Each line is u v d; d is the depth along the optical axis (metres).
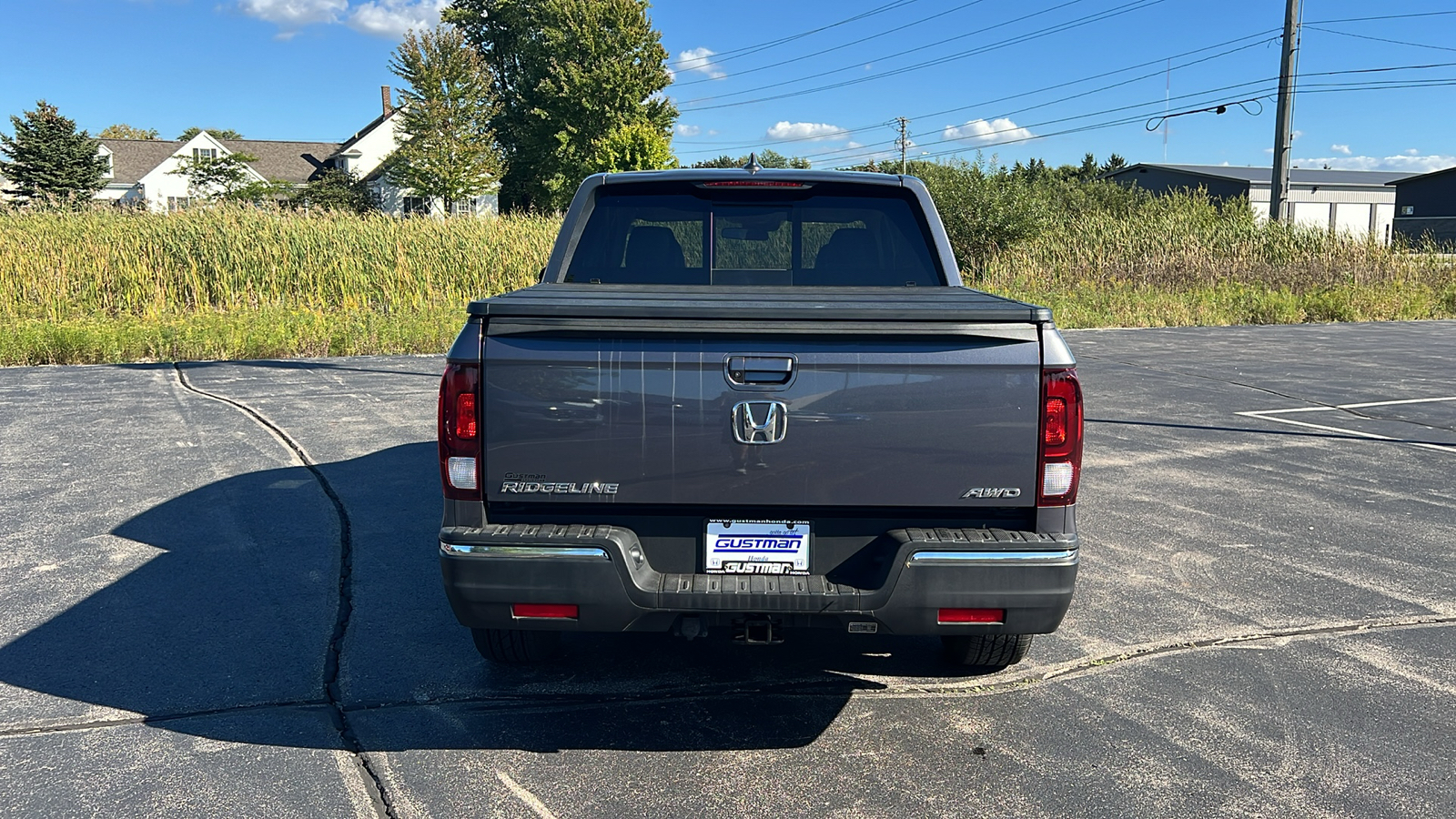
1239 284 23.17
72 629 4.03
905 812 2.74
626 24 55.62
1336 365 12.89
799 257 4.21
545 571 2.79
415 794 2.81
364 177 63.62
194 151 63.88
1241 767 2.99
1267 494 6.39
